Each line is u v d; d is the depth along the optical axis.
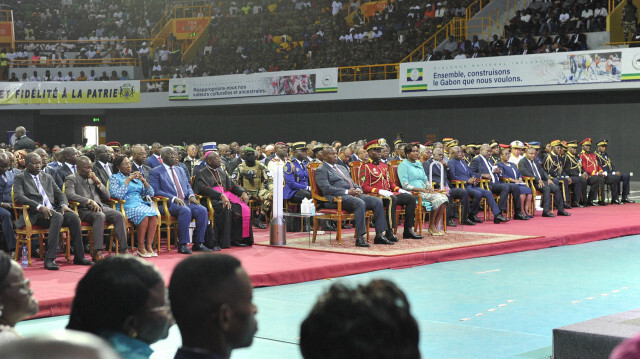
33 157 8.05
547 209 13.70
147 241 8.77
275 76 25.06
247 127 27.38
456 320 5.57
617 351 1.44
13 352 0.71
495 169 13.22
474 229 11.60
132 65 30.00
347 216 9.52
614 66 20.12
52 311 5.90
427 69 22.77
